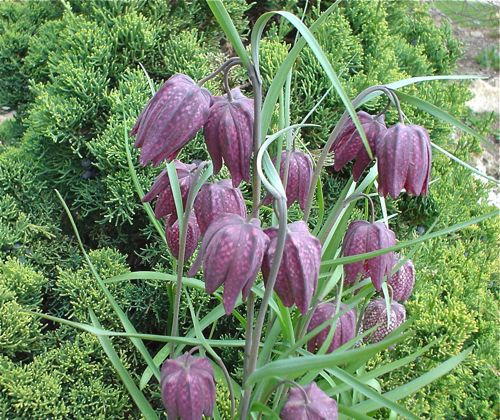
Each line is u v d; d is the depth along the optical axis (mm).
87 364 590
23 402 558
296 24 312
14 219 699
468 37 1483
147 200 427
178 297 439
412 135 384
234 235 323
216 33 815
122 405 588
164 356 488
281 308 401
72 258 687
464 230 862
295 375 419
